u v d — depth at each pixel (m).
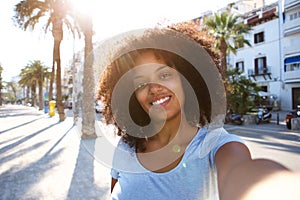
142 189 0.81
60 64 19.02
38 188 4.00
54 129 12.93
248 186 0.49
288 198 0.41
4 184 4.20
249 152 0.72
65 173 4.78
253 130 11.06
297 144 7.70
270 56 28.02
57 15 15.80
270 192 0.43
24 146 7.99
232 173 0.58
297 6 24.42
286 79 25.88
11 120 20.62
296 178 0.45
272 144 7.73
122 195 0.86
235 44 17.06
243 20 31.20
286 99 26.36
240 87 14.24
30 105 72.50
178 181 0.77
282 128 11.79
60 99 18.86
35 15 16.08
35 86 61.31
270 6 29.30
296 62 24.88
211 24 15.58
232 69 15.10
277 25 27.09
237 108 14.22
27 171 4.97
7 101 114.44
